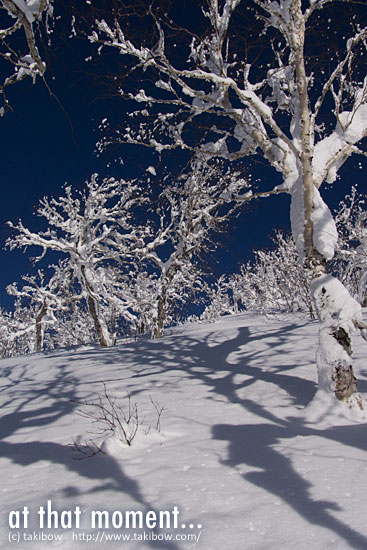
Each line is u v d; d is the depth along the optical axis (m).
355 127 6.16
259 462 3.37
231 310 32.56
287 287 20.72
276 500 2.67
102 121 6.64
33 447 4.37
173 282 20.02
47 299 24.55
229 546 2.21
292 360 7.73
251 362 8.00
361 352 7.69
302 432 4.16
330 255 5.66
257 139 6.45
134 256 19.59
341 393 4.90
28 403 6.52
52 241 18.70
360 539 2.12
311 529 2.28
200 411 5.24
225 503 2.71
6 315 27.98
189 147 6.75
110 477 3.35
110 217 20.30
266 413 4.98
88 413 5.57
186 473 3.27
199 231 18.05
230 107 6.55
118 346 12.80
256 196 6.50
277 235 19.89
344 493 2.65
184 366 8.28
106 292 19.45
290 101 6.72
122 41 5.79
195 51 6.68
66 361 10.48
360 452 3.38
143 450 3.98
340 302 5.24
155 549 2.26
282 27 5.88
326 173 6.14
